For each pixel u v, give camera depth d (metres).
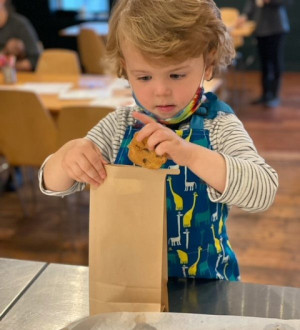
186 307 0.87
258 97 5.53
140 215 0.73
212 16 0.82
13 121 2.50
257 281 2.32
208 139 0.93
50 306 0.90
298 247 2.61
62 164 0.80
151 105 0.84
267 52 5.11
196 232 0.95
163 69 0.79
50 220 2.93
